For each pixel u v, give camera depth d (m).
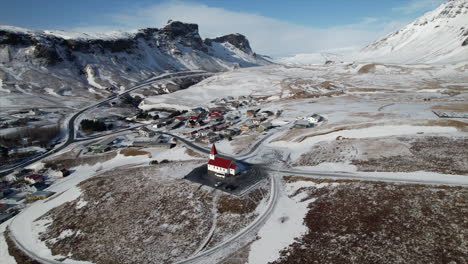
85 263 41.00
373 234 35.88
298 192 50.50
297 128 94.38
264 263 34.84
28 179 78.06
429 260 30.64
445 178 45.75
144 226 47.00
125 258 40.59
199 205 50.16
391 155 59.09
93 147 98.38
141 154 88.12
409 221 36.81
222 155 76.56
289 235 39.22
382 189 44.84
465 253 30.45
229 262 36.22
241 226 43.38
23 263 42.84
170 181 59.84
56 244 46.91
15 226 54.84
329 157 64.12
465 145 58.09
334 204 43.69
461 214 36.00
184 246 41.09
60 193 66.19
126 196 56.66
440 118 78.06
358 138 73.75
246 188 54.03
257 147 81.19
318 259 33.72
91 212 53.69
